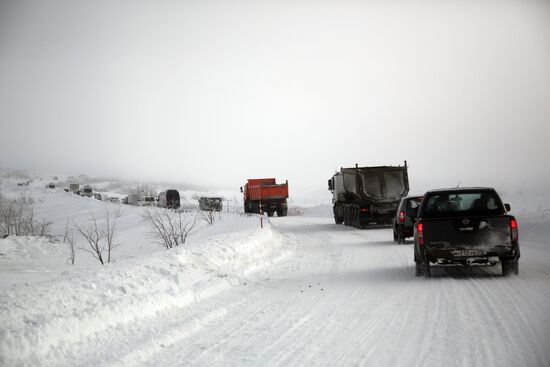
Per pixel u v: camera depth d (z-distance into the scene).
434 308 8.58
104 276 9.88
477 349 6.13
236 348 6.57
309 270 14.12
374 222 30.92
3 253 24.80
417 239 11.66
